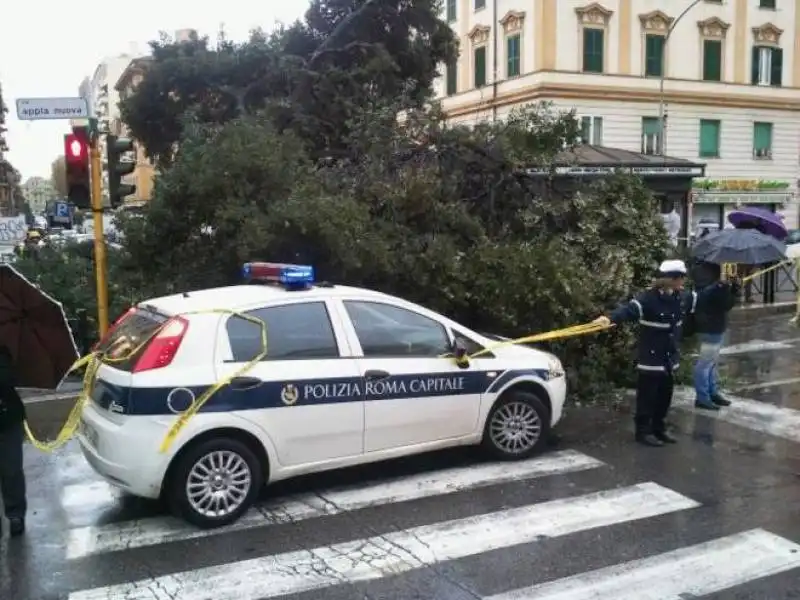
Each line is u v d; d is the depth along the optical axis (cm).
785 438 741
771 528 526
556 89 3375
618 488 600
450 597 430
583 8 3391
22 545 498
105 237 1192
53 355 524
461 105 3900
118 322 582
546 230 1005
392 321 602
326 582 447
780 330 1402
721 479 623
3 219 2388
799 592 437
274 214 830
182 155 933
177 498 513
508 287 872
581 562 473
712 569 464
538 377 660
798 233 3012
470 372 621
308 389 546
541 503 566
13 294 499
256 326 545
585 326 708
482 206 1057
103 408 522
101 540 505
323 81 1499
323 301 575
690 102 3622
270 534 512
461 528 521
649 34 3528
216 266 880
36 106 845
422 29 2006
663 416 724
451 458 666
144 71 2059
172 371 509
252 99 1772
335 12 1872
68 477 627
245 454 528
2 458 507
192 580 450
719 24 3653
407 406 590
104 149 950
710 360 841
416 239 916
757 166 3812
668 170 1894
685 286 899
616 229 987
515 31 3522
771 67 3797
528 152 1051
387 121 1056
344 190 954
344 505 562
